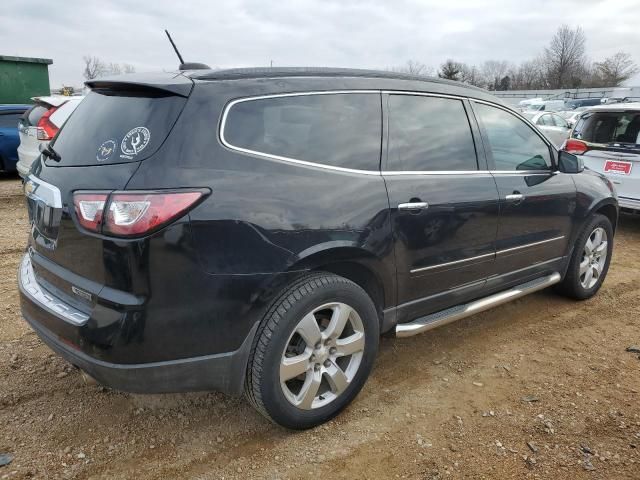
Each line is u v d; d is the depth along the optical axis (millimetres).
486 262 3641
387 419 3012
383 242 2914
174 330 2334
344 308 2811
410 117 3260
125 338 2266
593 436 2902
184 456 2676
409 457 2709
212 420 2965
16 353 3580
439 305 3441
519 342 4020
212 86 2527
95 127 2604
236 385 2576
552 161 4227
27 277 2910
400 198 3008
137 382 2340
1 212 7867
